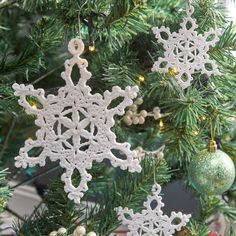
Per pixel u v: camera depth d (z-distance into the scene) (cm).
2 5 46
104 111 37
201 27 46
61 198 47
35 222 48
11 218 67
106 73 47
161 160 47
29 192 92
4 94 44
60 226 47
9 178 63
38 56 46
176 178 57
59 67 56
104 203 48
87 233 44
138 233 44
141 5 42
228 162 45
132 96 37
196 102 45
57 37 46
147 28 44
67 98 37
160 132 51
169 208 67
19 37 61
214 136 49
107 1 42
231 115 47
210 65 46
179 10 52
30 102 42
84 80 37
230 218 55
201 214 55
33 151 58
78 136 38
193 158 46
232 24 48
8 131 65
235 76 47
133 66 47
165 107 48
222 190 45
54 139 38
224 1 52
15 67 46
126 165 38
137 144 59
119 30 42
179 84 44
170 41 43
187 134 49
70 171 39
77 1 41
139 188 47
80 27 41
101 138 38
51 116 38
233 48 47
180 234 50
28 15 61
